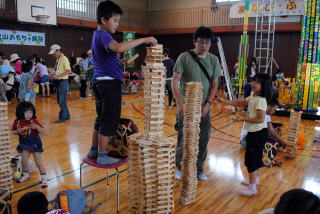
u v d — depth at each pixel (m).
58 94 6.52
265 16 13.25
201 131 3.42
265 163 4.02
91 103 9.23
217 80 3.38
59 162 4.07
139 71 15.98
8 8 11.10
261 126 3.11
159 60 2.43
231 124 6.60
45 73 10.39
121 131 2.83
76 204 2.51
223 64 8.15
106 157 2.68
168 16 16.67
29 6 11.31
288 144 4.43
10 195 2.42
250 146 3.13
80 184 3.08
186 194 2.96
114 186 3.36
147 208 2.50
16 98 9.93
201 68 3.22
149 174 2.45
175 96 3.22
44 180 3.31
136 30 16.03
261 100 3.07
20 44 12.01
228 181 3.56
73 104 8.99
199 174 3.60
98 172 3.76
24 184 3.37
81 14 14.03
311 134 5.92
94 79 2.65
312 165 4.16
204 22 15.52
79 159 4.20
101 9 2.54
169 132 5.82
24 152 3.35
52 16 12.01
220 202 3.04
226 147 4.90
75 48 14.16
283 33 13.62
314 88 7.50
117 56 2.64
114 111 2.60
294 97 7.96
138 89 13.28
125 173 3.74
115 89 2.58
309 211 1.15
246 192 3.18
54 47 6.35
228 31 14.23
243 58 9.01
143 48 17.06
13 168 3.45
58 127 6.07
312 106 7.57
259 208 2.93
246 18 8.85
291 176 3.74
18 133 3.34
